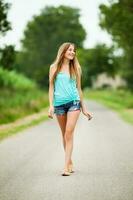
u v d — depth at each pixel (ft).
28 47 378.94
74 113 32.24
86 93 345.10
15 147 48.57
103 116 104.94
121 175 32.35
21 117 98.63
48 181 30.53
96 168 35.17
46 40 377.50
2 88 157.17
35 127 76.07
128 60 186.60
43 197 26.45
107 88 385.09
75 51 32.83
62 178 31.42
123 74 214.90
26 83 200.34
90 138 57.77
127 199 25.91
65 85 32.42
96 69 344.69
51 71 32.81
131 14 151.33
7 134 63.00
